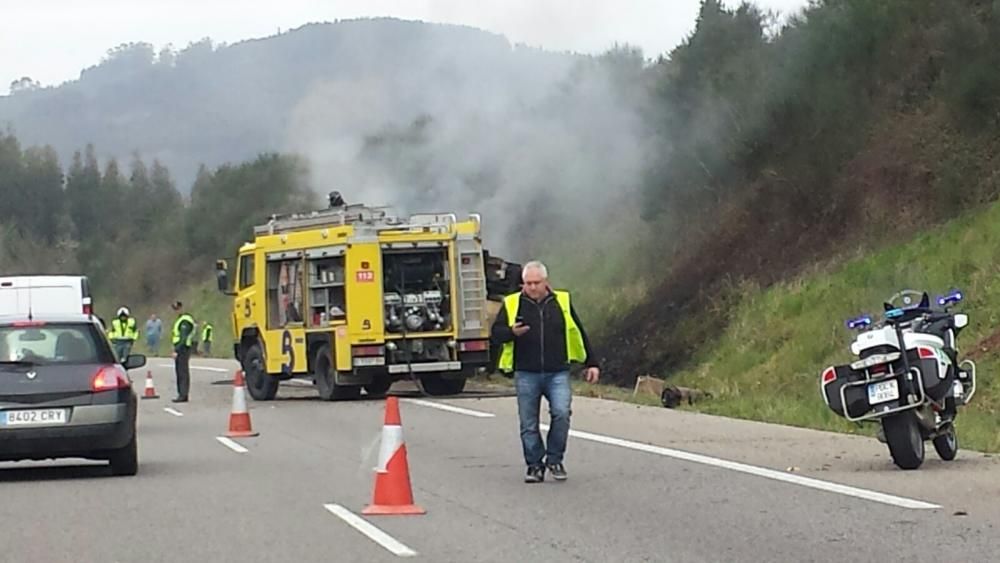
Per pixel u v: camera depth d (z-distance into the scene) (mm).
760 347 25203
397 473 11898
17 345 14250
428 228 25703
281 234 27047
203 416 23094
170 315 66312
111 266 76688
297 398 27109
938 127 26797
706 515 11398
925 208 25703
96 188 85750
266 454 16781
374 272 25312
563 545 10211
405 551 10078
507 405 23500
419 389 28156
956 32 27141
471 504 12266
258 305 27203
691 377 26062
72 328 14555
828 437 16875
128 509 12367
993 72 25922
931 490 12359
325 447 17516
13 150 88125
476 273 25938
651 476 13812
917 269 23375
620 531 10758
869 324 14258
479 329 25812
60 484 14219
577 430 18344
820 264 26641
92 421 14055
